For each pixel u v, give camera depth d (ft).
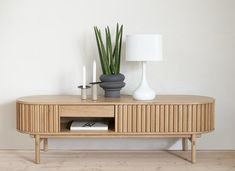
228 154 8.38
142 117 7.44
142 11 8.47
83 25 8.48
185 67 8.57
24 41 8.48
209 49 8.53
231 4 8.44
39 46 8.50
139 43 7.52
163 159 7.95
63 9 8.45
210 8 8.46
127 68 8.57
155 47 7.54
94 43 8.51
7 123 8.58
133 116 7.44
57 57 8.52
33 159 7.94
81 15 8.47
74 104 7.40
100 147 8.63
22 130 7.54
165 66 8.56
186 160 7.88
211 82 8.57
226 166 7.45
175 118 7.45
